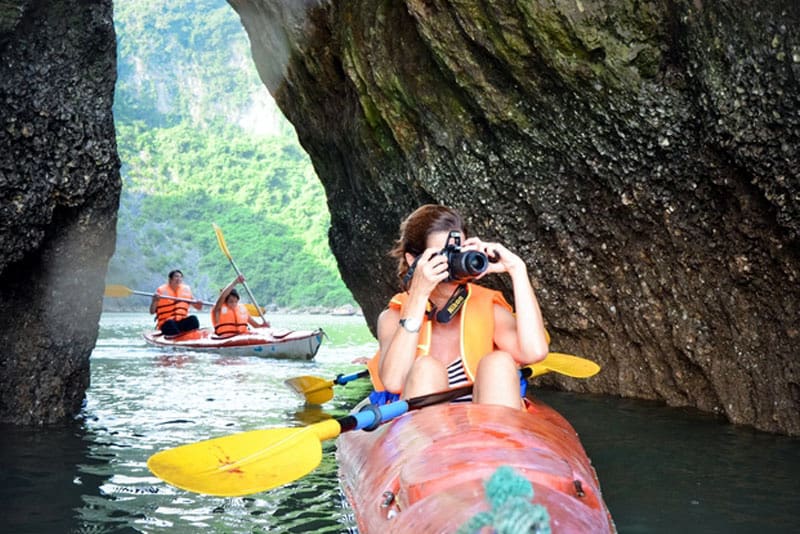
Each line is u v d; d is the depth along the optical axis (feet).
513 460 7.42
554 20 16.71
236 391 24.35
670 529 10.59
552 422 10.03
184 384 26.13
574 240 20.11
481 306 10.80
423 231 11.01
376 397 11.43
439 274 10.16
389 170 23.56
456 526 6.03
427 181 21.90
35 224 16.29
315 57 25.73
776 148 14.23
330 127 27.07
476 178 20.83
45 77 16.21
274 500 12.00
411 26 21.07
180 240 183.01
